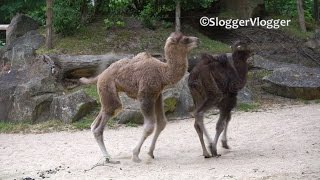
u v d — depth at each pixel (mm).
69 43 15797
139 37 16328
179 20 16531
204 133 9609
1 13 21312
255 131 11617
